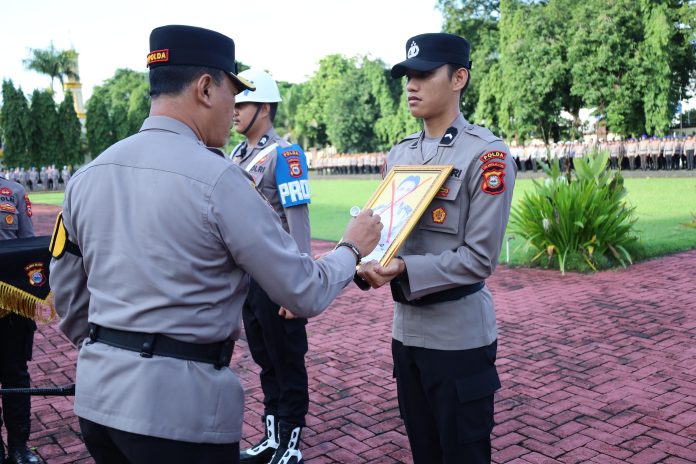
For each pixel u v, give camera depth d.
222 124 1.71
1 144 44.59
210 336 1.55
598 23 27.72
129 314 1.51
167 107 1.63
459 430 2.14
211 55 1.64
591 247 7.92
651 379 4.15
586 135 35.91
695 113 35.56
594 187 8.25
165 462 1.49
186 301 1.50
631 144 26.31
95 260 1.59
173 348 1.51
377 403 3.97
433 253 2.16
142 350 1.50
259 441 3.53
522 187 19.97
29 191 41.00
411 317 2.21
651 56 27.44
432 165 2.22
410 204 2.14
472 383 2.13
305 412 3.16
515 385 4.16
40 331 6.12
